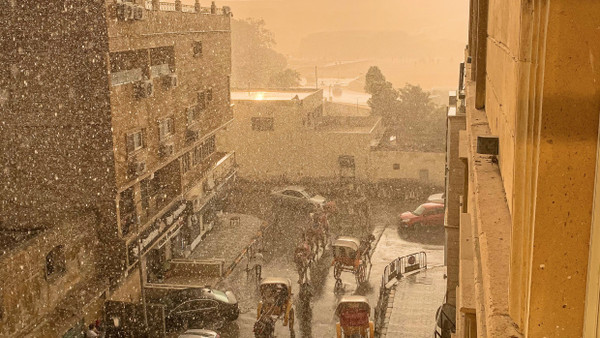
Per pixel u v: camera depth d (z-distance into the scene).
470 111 5.93
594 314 2.03
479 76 5.87
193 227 30.22
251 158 44.31
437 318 17.86
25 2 20.41
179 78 27.78
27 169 21.73
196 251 30.33
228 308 22.41
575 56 1.97
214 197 33.75
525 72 2.14
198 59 30.52
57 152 21.56
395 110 54.97
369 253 29.58
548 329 2.16
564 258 2.11
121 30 21.28
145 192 26.14
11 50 20.92
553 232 2.10
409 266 23.80
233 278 27.41
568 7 1.94
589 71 1.97
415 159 41.72
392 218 35.62
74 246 20.19
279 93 52.34
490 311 2.41
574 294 2.12
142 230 23.62
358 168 42.69
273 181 44.12
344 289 25.27
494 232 2.95
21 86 21.19
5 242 21.06
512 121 2.97
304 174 43.81
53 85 21.00
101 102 20.98
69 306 19.08
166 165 28.22
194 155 31.12
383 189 40.97
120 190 21.77
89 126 21.22
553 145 2.05
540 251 2.12
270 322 20.48
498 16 4.16
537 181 2.08
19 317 17.02
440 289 22.22
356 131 46.06
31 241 17.94
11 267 16.64
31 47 20.80
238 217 35.41
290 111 43.12
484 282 2.72
